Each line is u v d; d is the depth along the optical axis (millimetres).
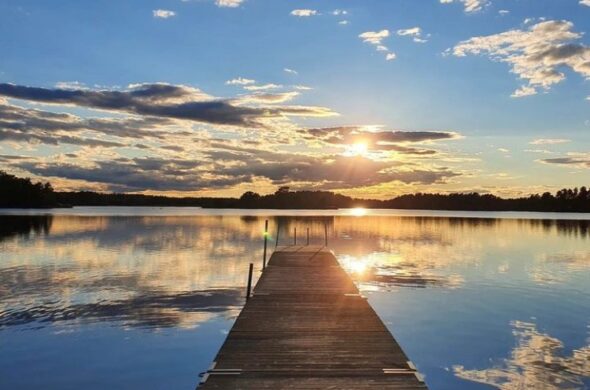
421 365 12992
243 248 41312
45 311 17891
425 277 26750
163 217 108188
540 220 110625
